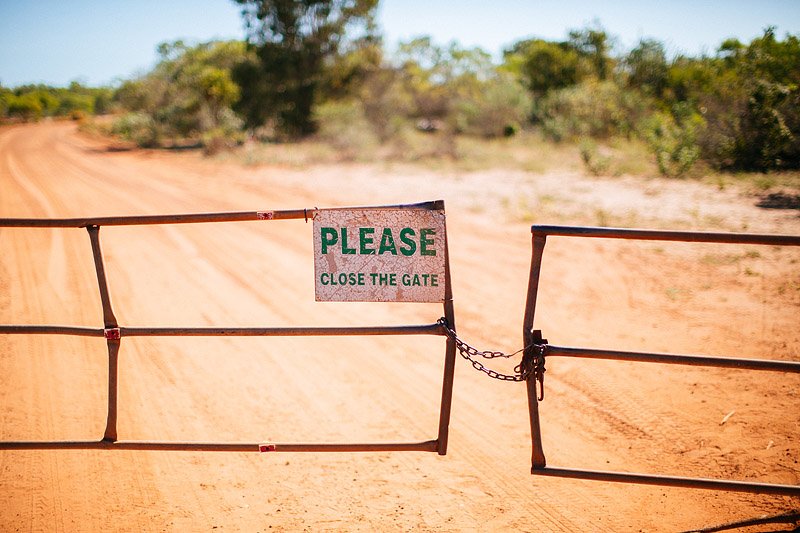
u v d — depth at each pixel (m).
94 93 198.38
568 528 4.20
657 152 20.47
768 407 5.77
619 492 4.62
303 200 18.88
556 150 28.53
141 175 26.97
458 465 5.05
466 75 52.78
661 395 6.14
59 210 17.56
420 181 21.88
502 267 11.20
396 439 5.46
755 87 19.53
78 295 9.91
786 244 3.42
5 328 4.14
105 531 4.24
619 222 13.45
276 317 8.87
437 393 6.43
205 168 29.31
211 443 4.19
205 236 14.41
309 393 6.47
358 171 25.58
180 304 9.48
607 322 8.25
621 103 31.08
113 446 4.21
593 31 41.91
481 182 20.98
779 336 7.36
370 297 3.92
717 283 9.51
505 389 6.46
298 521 4.32
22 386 6.64
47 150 42.03
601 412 5.87
